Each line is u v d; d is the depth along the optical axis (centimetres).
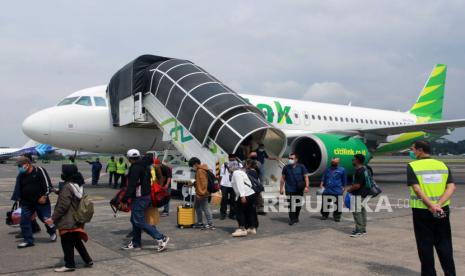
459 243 605
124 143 1441
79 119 1364
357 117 2231
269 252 564
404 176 2344
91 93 1439
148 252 564
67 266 474
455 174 2620
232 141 1033
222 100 1105
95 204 1084
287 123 1798
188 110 1141
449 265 402
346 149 1366
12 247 601
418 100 2875
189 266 495
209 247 594
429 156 420
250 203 684
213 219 857
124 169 1605
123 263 509
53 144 1374
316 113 1966
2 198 1295
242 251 570
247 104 1116
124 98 1325
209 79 1205
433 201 400
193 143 1133
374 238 650
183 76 1217
